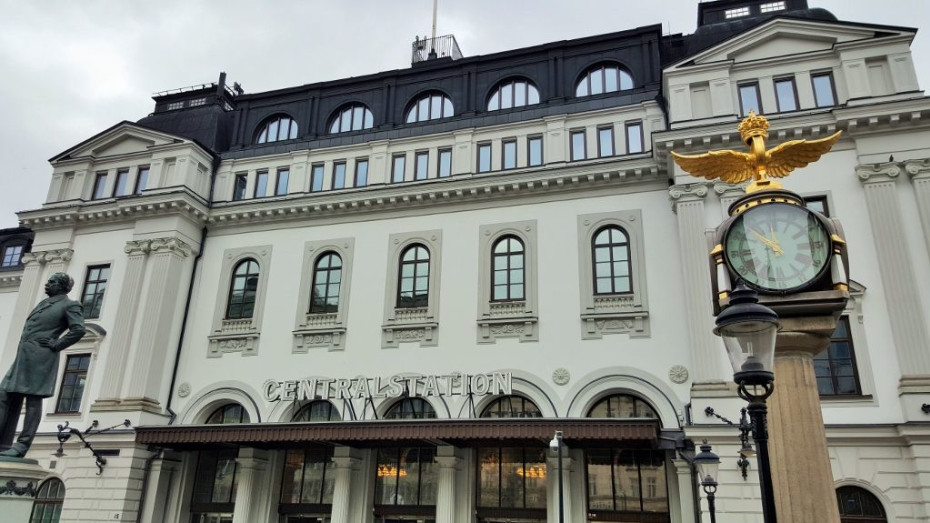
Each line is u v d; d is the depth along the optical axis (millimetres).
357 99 29234
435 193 25344
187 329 26953
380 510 23016
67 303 10258
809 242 7812
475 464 22594
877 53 21578
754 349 6238
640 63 25969
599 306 22609
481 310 23656
